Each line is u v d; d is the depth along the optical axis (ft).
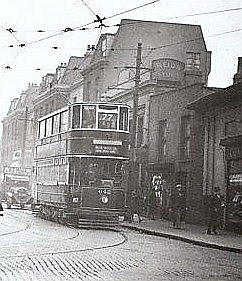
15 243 64.49
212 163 108.58
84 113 93.56
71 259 51.65
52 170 106.01
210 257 59.00
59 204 98.89
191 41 180.55
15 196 168.14
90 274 42.57
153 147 135.64
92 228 95.45
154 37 180.45
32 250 58.08
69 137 95.35
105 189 92.89
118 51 180.75
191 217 112.16
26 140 287.69
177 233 87.66
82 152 92.73
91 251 59.16
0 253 54.65
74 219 96.58
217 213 88.58
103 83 181.47
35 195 121.39
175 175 119.03
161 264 50.52
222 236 84.74
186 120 121.29
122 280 40.06
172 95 127.44
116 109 93.40
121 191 93.40
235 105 99.40
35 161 124.67
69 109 96.68
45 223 101.86
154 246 68.59
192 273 45.34
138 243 71.61
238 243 73.51
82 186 92.84
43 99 253.24
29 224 97.30
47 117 114.32
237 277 44.21
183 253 61.82
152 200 124.06
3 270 43.16
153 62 151.02
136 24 181.06
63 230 87.15
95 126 92.79
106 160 92.84
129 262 50.98
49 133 111.04
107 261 51.11
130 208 112.88
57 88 231.71
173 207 112.37
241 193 93.30
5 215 125.29
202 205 110.93
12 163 287.69
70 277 40.73
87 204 92.68
